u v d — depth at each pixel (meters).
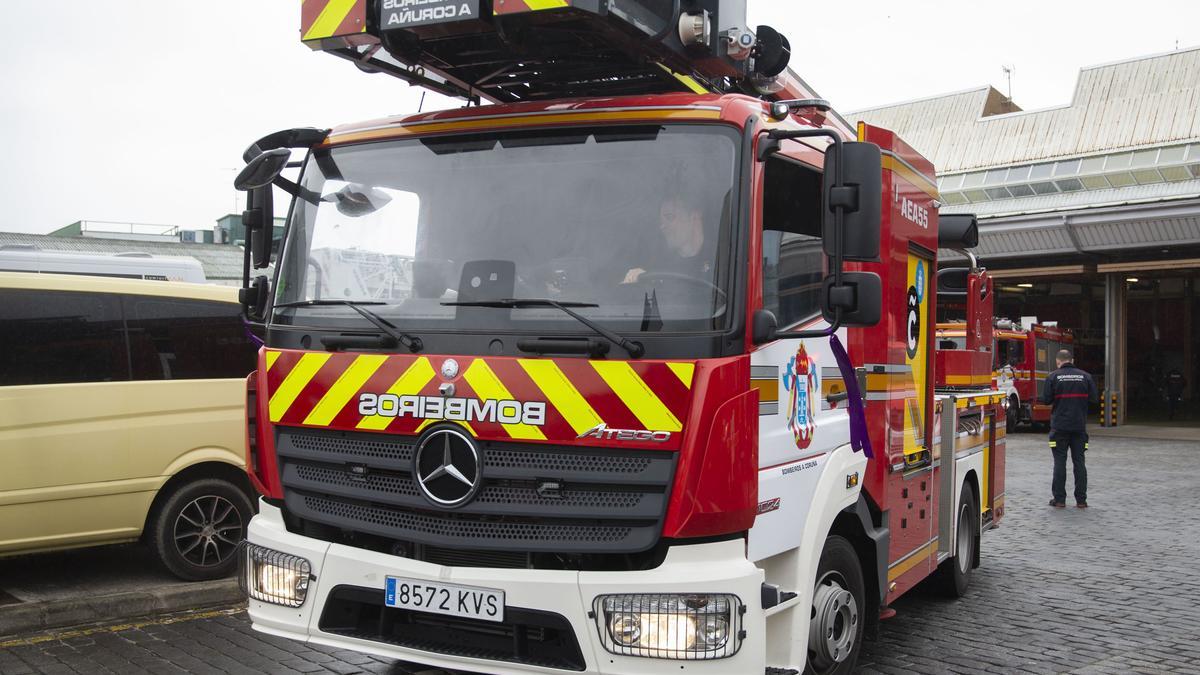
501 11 4.21
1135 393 43.16
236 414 7.54
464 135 4.48
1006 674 5.92
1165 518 12.30
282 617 4.41
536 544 3.92
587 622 3.81
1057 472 13.33
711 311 3.90
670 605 3.76
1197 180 29.64
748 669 3.81
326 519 4.36
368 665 5.77
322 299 4.59
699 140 4.11
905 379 6.02
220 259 34.88
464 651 4.05
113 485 6.96
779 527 4.30
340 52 4.85
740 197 4.00
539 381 3.94
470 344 4.12
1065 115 33.09
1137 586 8.38
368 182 4.62
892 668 6.00
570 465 3.90
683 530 3.76
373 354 4.29
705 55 4.75
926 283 6.52
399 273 4.40
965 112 35.84
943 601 7.78
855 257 3.93
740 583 3.81
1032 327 30.30
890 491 5.70
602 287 4.04
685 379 3.82
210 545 7.45
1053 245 29.31
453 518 4.06
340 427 4.31
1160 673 6.00
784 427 4.37
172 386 7.27
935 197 6.78
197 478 7.45
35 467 6.68
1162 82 31.69
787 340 4.40
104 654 5.88
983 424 8.15
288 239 4.77
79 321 6.99
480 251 4.27
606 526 3.87
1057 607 7.61
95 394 6.94
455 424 4.04
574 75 5.08
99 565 7.96
